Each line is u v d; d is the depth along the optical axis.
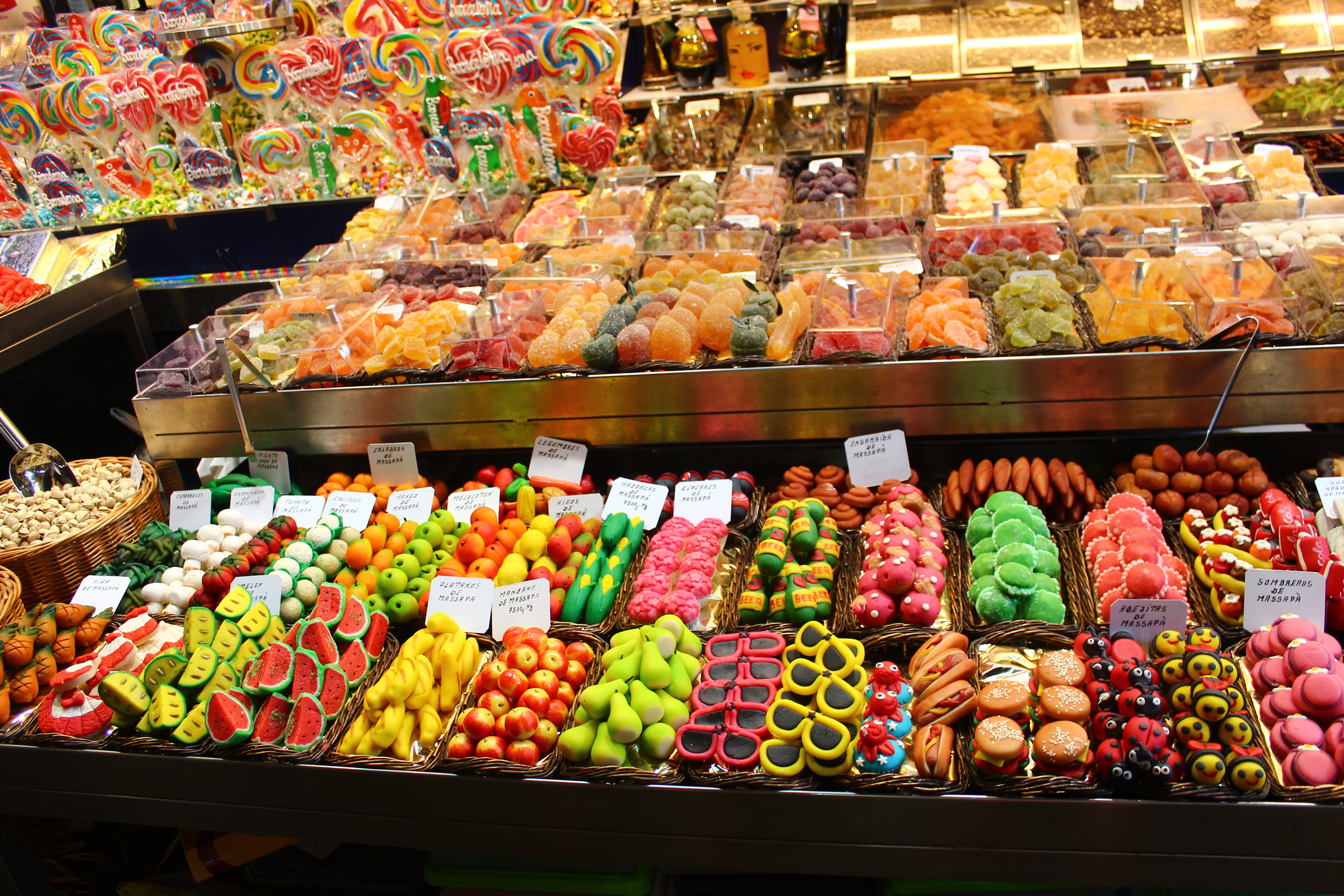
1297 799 1.66
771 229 3.34
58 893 2.60
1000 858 1.80
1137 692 1.74
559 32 3.71
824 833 1.83
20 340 3.31
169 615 2.37
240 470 3.21
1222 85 3.91
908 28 4.42
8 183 4.24
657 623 2.06
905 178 3.56
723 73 4.66
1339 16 4.06
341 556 2.43
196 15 4.50
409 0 4.20
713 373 2.50
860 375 2.46
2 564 2.46
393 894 2.48
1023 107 3.95
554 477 2.64
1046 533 2.24
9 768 2.20
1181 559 2.15
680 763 1.89
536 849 1.99
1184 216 3.04
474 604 2.25
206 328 2.97
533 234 3.50
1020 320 2.46
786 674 1.93
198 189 4.10
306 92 4.04
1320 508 2.24
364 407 2.71
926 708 1.86
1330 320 2.27
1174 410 2.39
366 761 1.98
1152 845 1.74
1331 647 1.83
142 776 2.13
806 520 2.27
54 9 5.08
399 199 3.78
